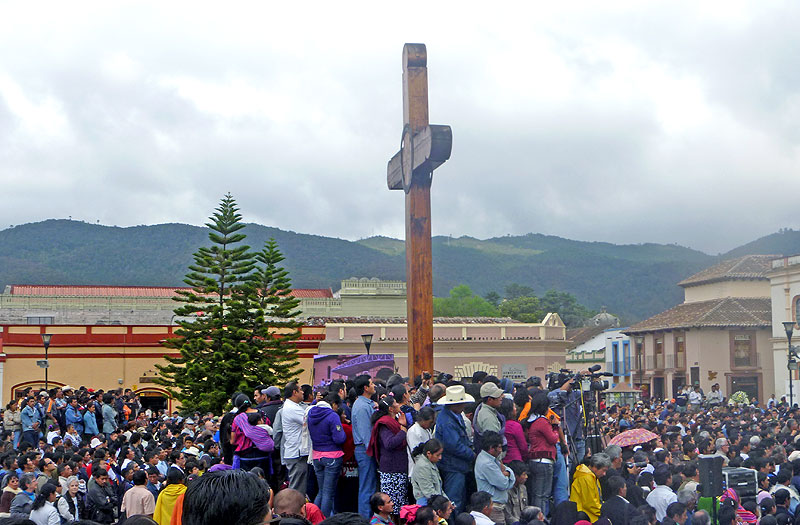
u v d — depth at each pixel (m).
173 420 24.36
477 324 50.25
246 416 11.45
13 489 12.00
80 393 24.42
